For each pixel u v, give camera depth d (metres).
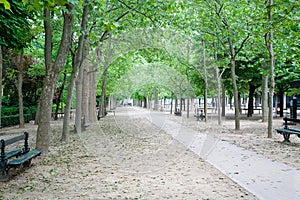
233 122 24.41
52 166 8.29
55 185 6.50
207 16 15.96
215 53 20.62
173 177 7.17
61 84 28.45
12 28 10.05
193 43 20.83
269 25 11.80
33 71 24.22
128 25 14.71
